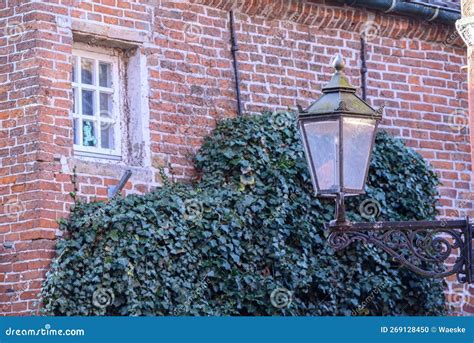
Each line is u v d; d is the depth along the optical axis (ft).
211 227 40.78
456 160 50.08
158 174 42.63
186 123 43.65
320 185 28.91
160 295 39.09
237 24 45.52
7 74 40.42
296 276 42.16
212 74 44.62
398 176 46.14
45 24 40.42
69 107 40.60
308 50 47.11
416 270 28.94
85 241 39.09
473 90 32.32
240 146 43.09
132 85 43.16
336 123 28.84
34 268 38.88
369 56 48.65
